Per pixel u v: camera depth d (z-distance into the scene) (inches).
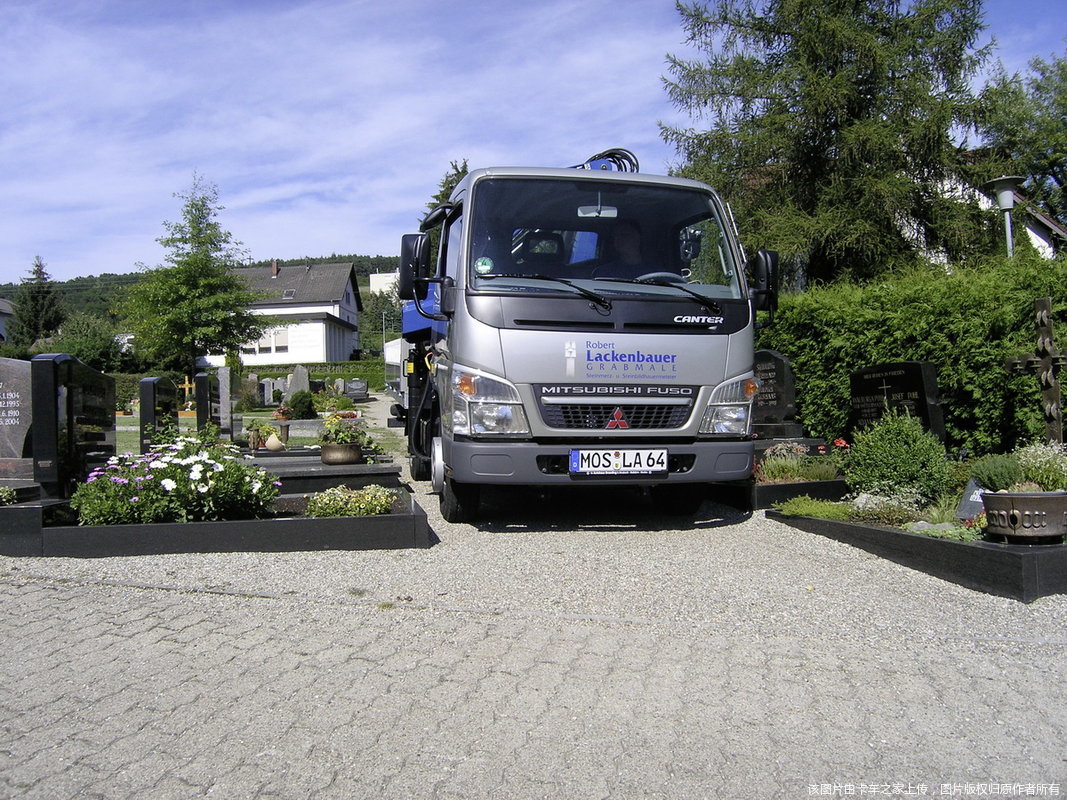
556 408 258.7
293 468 378.6
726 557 246.2
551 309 258.5
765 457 362.9
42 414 275.3
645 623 186.5
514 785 118.2
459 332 262.4
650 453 260.5
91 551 240.1
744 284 283.7
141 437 376.8
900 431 294.7
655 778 120.3
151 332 1375.5
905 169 724.7
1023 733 135.3
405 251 272.4
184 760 124.6
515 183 277.1
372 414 1112.2
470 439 258.8
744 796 115.6
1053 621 187.2
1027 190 1299.2
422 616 189.8
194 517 259.3
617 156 337.4
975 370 363.9
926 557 226.4
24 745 129.4
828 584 217.9
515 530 287.9
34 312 2336.4
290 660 163.6
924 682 155.4
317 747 128.7
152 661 163.0
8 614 190.7
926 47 734.5
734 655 168.1
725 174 784.9
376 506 275.4
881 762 125.6
